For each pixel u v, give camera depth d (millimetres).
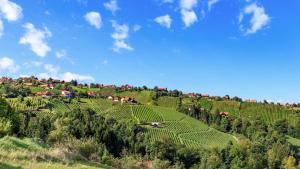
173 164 131500
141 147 134625
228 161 140875
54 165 25203
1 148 25547
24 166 22656
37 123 112750
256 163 136250
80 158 32250
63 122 126750
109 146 126562
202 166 132375
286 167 151375
